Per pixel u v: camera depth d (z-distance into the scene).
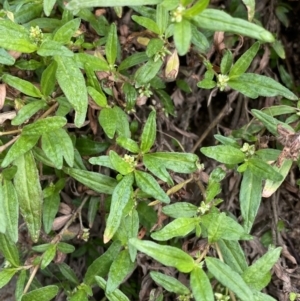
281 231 0.26
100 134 0.26
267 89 0.22
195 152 0.29
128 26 0.27
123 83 0.24
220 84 0.22
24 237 0.26
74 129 0.26
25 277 0.23
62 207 0.25
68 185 0.26
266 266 0.19
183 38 0.18
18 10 0.23
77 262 0.28
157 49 0.22
